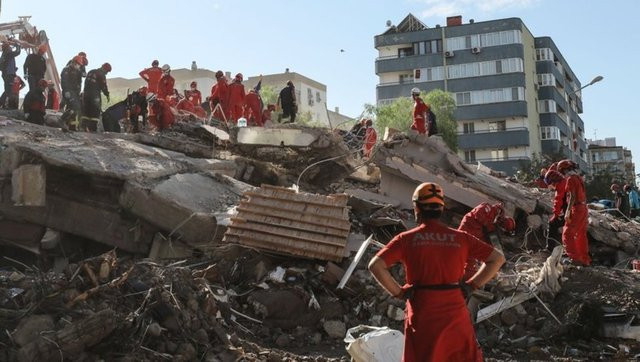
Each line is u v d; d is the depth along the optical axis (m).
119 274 6.74
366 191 13.95
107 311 5.66
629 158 115.69
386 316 8.30
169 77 19.86
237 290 8.44
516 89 60.72
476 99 61.78
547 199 13.79
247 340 7.36
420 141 13.27
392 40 64.94
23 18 23.62
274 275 8.56
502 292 8.92
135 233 9.86
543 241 12.50
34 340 5.29
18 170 9.72
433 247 4.47
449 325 4.38
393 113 49.09
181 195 9.92
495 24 61.53
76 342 5.35
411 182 13.09
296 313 8.15
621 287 9.30
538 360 7.57
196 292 7.28
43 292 5.86
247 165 13.67
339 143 13.60
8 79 17.50
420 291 4.47
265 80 73.38
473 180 13.05
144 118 16.77
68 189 10.16
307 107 75.06
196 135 15.62
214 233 9.44
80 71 15.02
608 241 12.67
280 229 9.13
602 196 48.62
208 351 6.38
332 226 9.11
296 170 14.34
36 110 14.21
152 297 6.51
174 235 9.59
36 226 10.26
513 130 61.06
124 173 9.83
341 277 8.57
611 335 8.38
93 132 13.95
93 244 10.43
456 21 63.84
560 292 9.12
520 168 56.31
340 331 8.04
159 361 5.87
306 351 7.48
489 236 9.02
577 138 79.25
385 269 4.50
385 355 5.75
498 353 7.91
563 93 72.94
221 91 19.28
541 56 66.88
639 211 19.86
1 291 5.95
